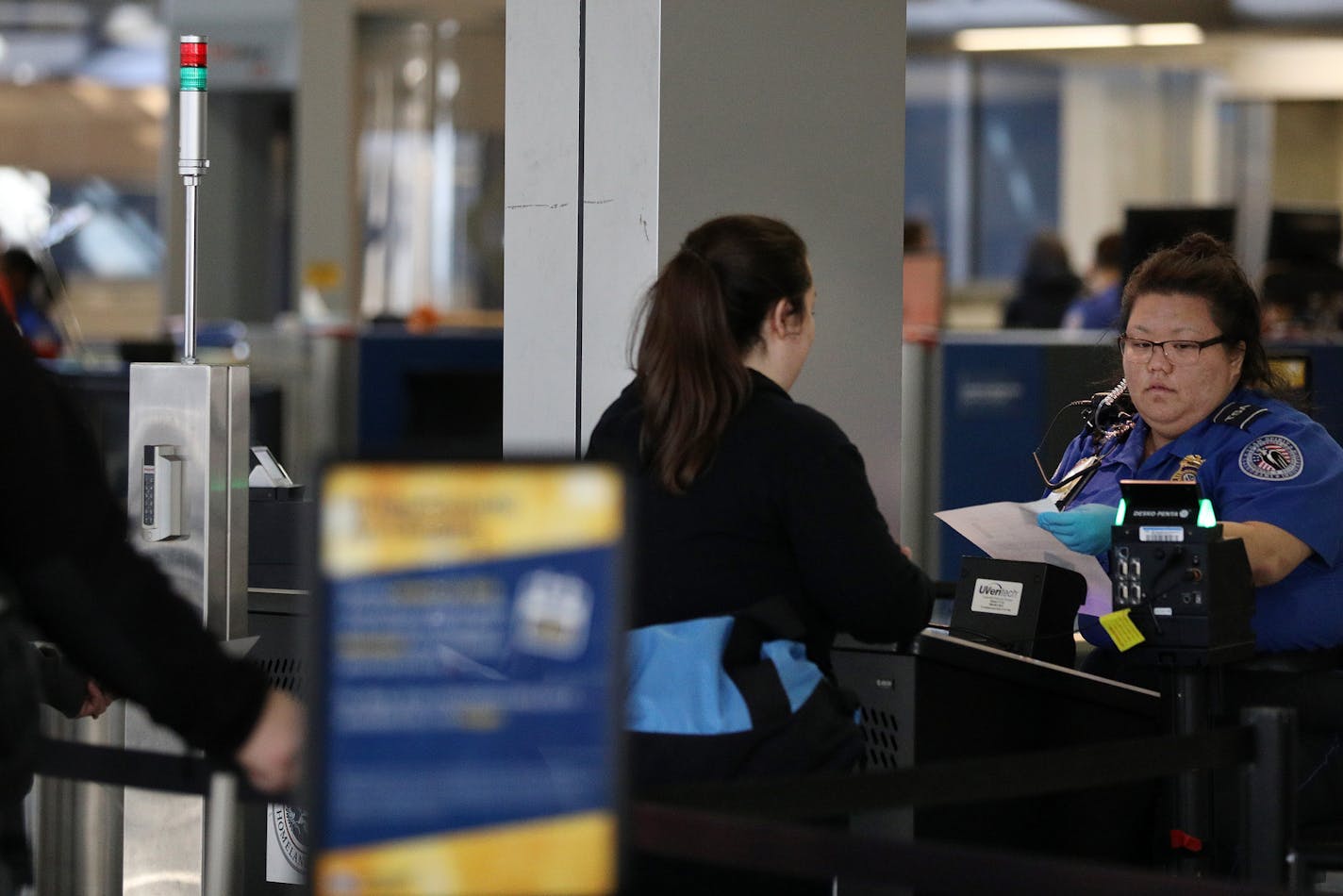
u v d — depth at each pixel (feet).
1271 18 123.85
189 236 26.58
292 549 30.19
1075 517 24.93
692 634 20.54
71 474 14.56
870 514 20.95
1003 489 67.82
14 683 14.51
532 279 28.91
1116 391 29.63
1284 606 26.48
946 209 155.84
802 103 29.07
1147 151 150.51
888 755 23.85
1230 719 26.04
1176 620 22.44
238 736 14.71
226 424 26.27
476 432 94.27
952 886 15.26
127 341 82.23
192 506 26.08
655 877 21.68
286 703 15.11
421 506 11.30
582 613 11.41
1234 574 22.79
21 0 155.02
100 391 72.18
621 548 11.43
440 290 116.57
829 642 22.16
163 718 14.65
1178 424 27.71
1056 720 25.17
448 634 11.30
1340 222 85.71
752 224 21.95
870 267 30.01
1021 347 67.77
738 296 21.53
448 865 11.28
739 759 20.31
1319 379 58.80
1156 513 22.68
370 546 11.24
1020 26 123.13
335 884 11.17
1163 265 27.84
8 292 83.82
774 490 20.88
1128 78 150.41
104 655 14.46
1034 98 153.17
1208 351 27.27
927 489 68.18
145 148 158.92
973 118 154.30
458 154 115.75
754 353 21.85
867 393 30.17
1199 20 122.93
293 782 14.80
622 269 27.89
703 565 20.93
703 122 27.89
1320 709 25.82
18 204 102.94
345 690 11.19
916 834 23.12
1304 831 24.57
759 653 21.04
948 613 44.68
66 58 156.76
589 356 28.32
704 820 16.16
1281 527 25.99
